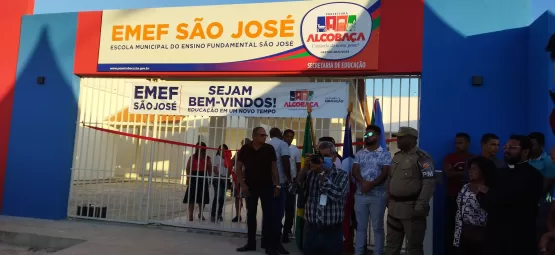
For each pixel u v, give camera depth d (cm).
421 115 636
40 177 781
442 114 630
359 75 675
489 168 428
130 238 666
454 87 629
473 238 452
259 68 700
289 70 689
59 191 772
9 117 802
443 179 612
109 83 816
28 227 708
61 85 785
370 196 557
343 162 611
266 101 705
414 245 511
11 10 820
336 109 677
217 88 726
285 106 697
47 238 663
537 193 353
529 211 351
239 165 614
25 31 811
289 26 693
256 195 604
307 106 644
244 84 715
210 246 634
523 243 348
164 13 744
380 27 659
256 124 781
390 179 531
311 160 434
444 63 635
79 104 795
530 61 600
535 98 577
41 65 796
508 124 608
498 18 626
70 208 783
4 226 710
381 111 636
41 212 777
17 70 806
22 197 786
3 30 819
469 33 631
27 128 793
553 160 259
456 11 638
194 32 730
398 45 650
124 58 755
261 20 705
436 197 615
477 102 621
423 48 642
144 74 750
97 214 785
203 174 786
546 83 542
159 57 740
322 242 434
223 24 719
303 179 455
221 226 728
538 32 572
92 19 777
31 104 795
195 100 733
